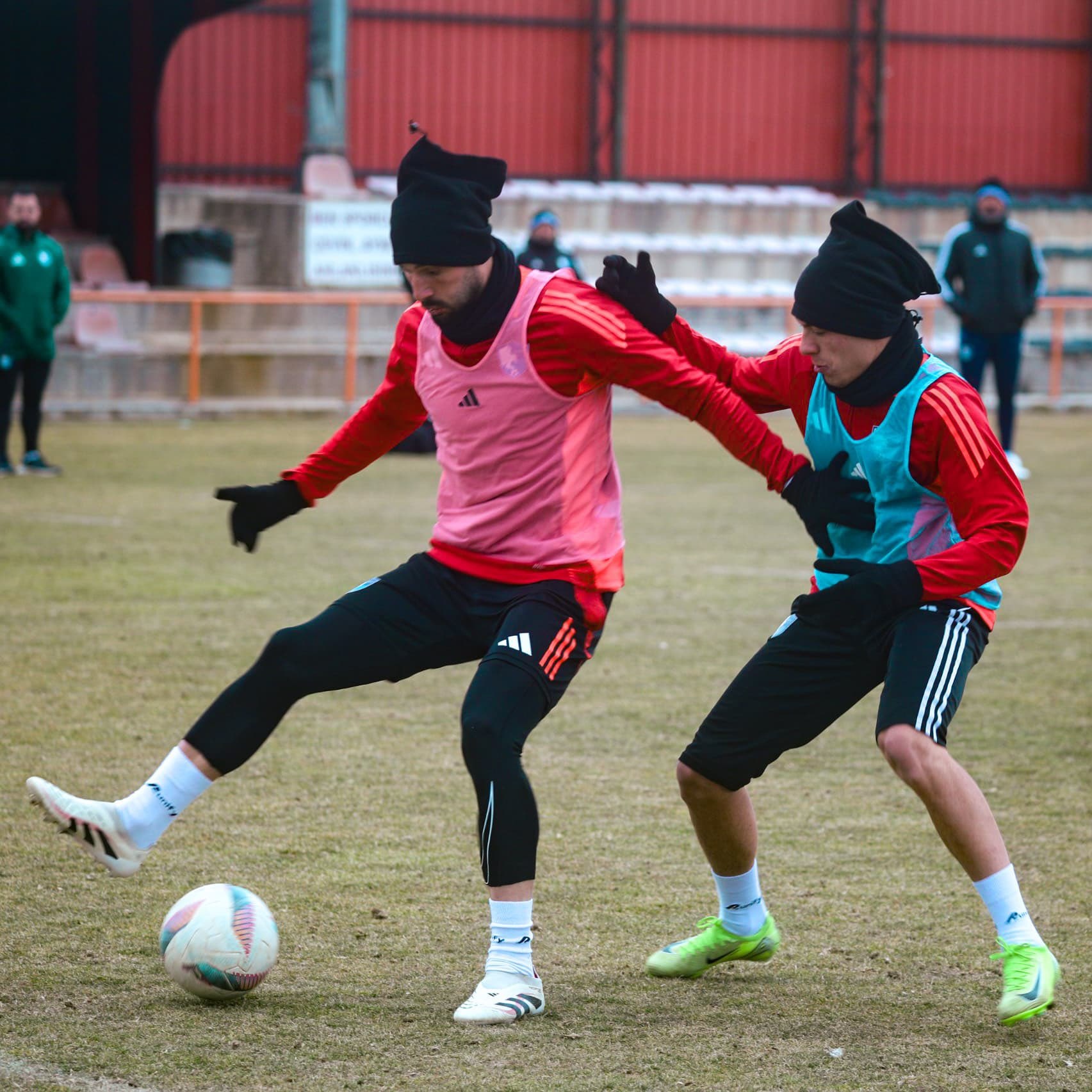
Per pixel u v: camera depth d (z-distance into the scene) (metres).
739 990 12.95
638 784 18.95
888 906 15.01
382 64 88.56
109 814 12.35
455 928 14.18
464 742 12.24
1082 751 20.69
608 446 12.95
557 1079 10.98
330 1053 11.38
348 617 12.72
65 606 28.22
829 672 12.59
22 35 75.19
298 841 16.55
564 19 91.25
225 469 47.72
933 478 12.13
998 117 99.44
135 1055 11.25
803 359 12.70
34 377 45.44
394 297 68.25
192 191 75.44
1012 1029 12.16
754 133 95.44
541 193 84.06
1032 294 49.31
